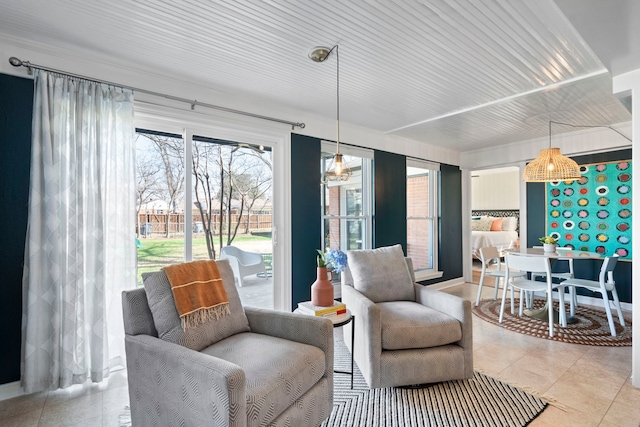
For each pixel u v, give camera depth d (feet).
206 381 4.14
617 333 10.35
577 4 4.90
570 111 11.18
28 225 6.71
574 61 7.54
